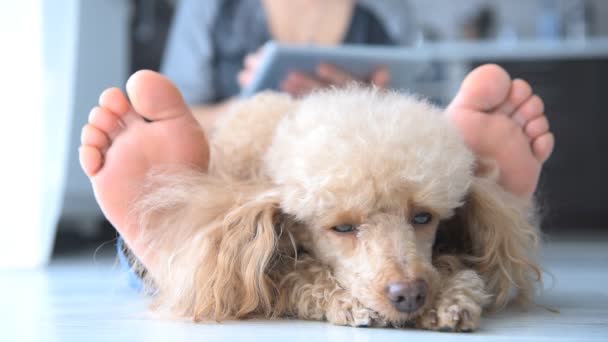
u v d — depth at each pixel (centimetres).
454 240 82
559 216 244
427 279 69
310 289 74
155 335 70
